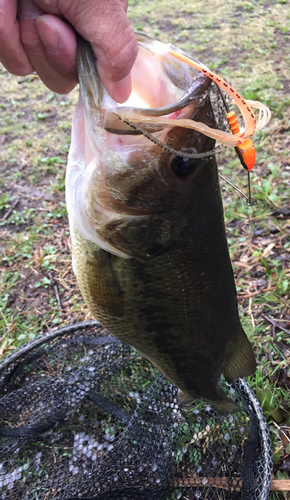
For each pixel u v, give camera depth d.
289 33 1.26
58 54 0.22
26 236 0.68
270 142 0.81
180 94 0.22
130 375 0.45
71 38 0.21
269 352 0.46
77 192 0.24
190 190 0.22
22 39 0.23
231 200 0.69
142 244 0.24
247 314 0.51
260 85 0.99
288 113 0.88
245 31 1.31
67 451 0.40
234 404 0.34
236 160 0.78
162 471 0.35
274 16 1.39
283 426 0.40
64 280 0.60
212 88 0.22
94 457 0.39
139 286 0.25
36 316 0.55
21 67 0.24
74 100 1.08
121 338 0.28
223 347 0.30
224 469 0.36
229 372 0.32
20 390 0.41
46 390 0.42
